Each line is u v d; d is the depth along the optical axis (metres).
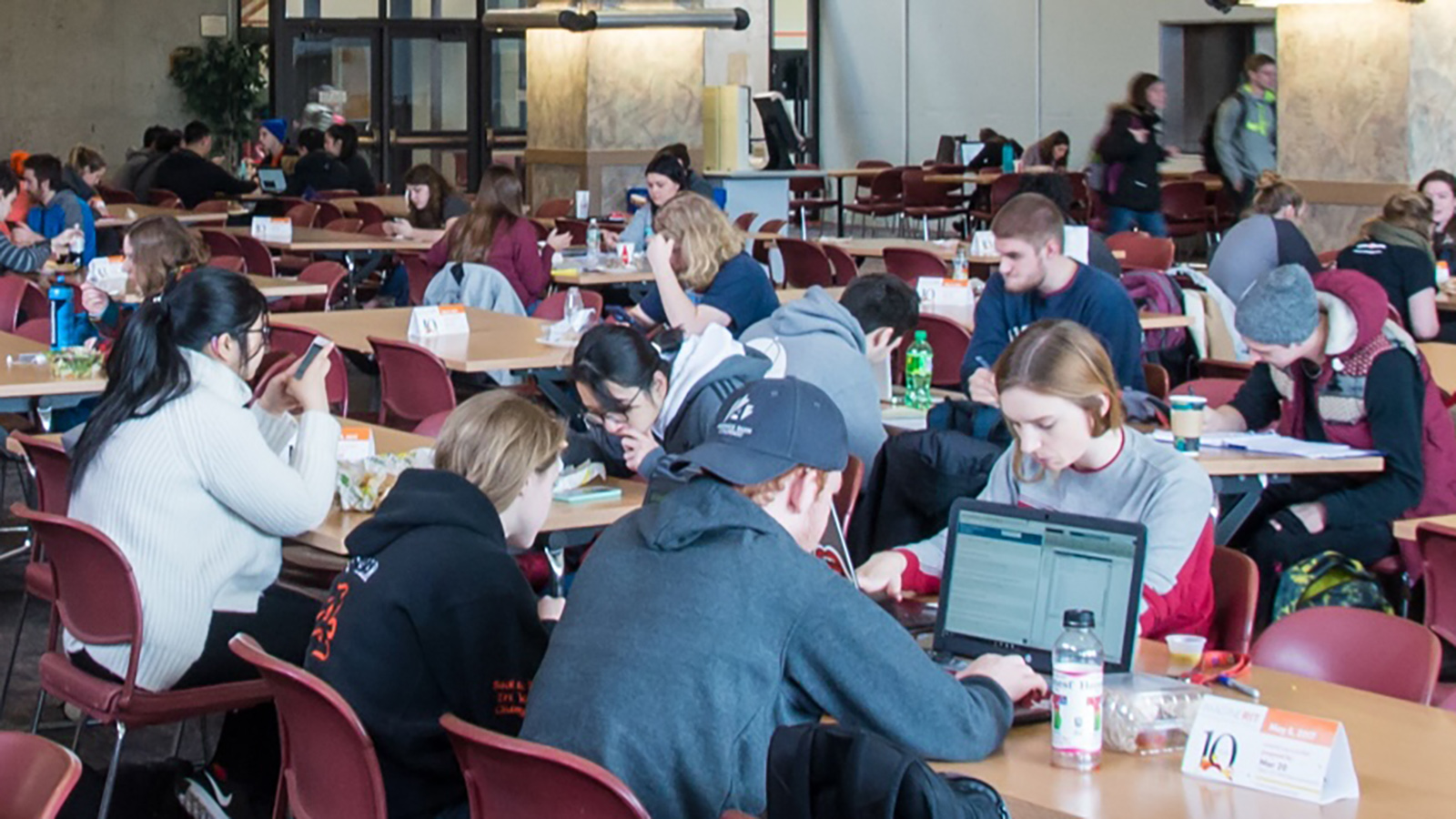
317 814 2.83
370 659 2.86
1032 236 4.99
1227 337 7.12
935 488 4.09
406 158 17.80
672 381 4.11
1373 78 11.69
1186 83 16.03
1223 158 12.54
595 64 14.44
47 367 5.66
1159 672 2.81
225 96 17.83
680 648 2.35
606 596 2.44
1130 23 16.22
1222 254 7.34
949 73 18.12
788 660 2.37
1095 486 3.16
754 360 4.16
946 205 16.11
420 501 2.95
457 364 6.07
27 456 4.55
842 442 2.49
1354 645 2.92
